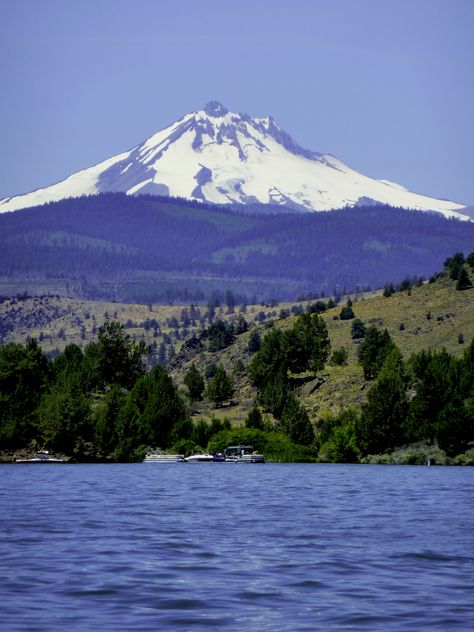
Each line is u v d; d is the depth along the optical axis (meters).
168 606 95.38
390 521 166.88
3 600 96.44
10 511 179.75
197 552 129.75
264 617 91.25
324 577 111.75
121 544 136.25
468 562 123.44
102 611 92.62
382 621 89.69
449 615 91.81
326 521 166.62
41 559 122.25
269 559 124.50
